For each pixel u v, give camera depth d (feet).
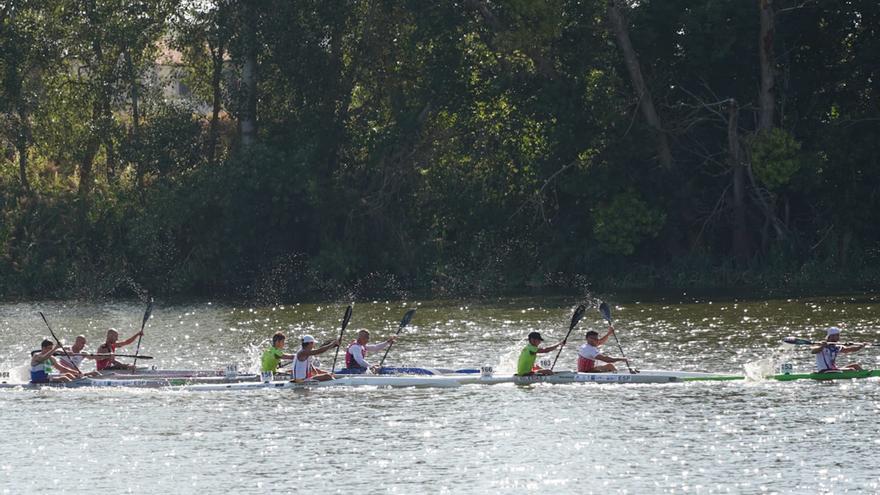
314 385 360.28
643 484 244.63
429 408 324.39
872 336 430.61
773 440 276.21
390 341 377.91
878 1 649.61
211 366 414.21
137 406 334.03
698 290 638.12
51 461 273.13
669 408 315.37
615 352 415.44
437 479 252.21
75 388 364.17
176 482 254.27
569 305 585.22
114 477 258.78
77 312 614.34
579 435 287.28
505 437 287.28
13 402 342.03
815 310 519.60
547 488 244.01
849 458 258.98
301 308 610.24
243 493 245.24
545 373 362.53
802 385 343.46
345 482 251.39
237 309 612.29
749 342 430.61
